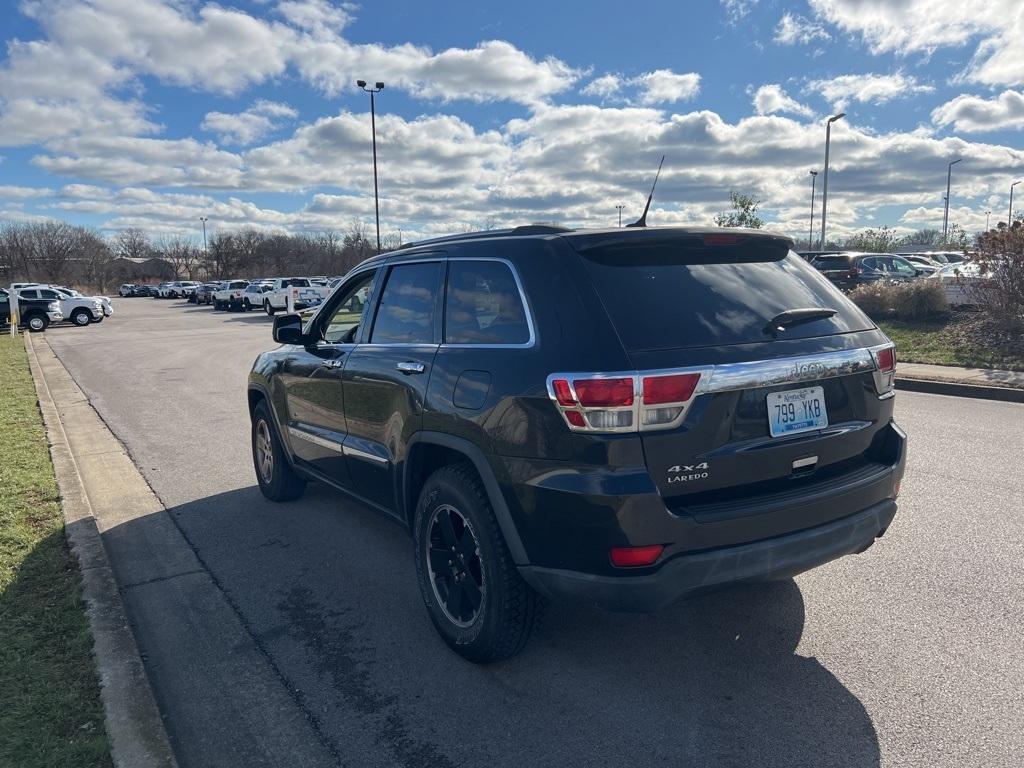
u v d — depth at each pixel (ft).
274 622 12.91
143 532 17.52
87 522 17.07
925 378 35.76
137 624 12.92
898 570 14.26
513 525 10.07
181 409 34.12
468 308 11.64
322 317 16.42
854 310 11.69
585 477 9.15
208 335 82.94
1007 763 8.75
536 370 9.77
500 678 10.95
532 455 9.68
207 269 333.83
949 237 161.99
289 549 16.28
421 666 11.37
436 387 11.51
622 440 9.01
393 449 12.78
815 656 11.31
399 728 9.80
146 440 27.58
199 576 14.92
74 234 365.61
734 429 9.55
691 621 12.53
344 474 15.23
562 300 10.00
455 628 11.41
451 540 11.45
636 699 10.32
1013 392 32.22
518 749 9.30
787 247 12.30
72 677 10.52
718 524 9.34
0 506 18.20
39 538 15.98
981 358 40.32
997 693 10.18
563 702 10.30
